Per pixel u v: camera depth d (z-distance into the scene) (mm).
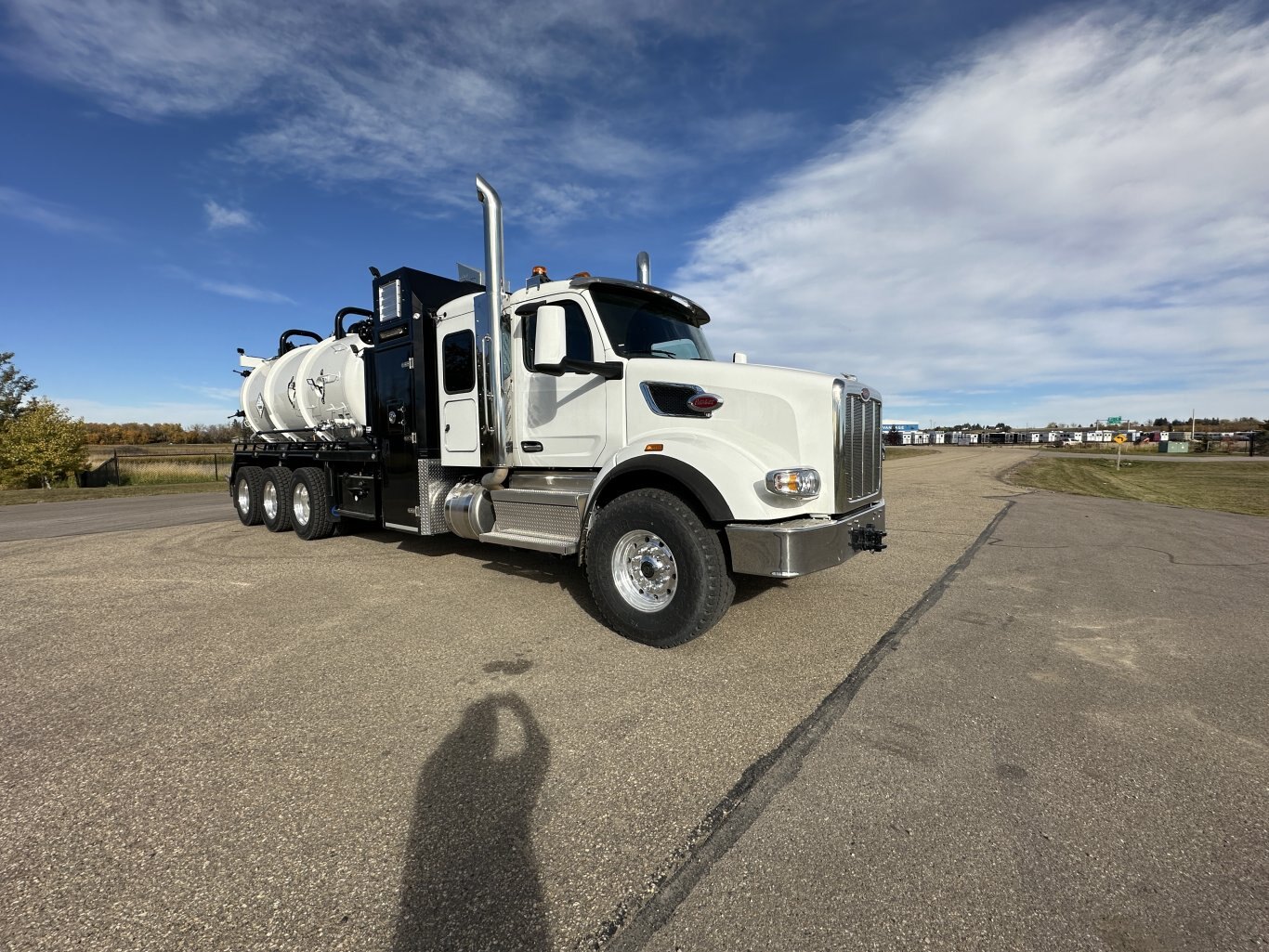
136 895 1803
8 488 22531
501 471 5305
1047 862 1960
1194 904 1784
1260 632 4422
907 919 1715
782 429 4035
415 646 3990
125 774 2471
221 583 5695
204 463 31234
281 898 1792
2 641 4098
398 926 1687
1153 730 2898
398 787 2373
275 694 3242
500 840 2055
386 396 6641
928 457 49219
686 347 5410
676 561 3842
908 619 4664
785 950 1604
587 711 3045
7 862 1951
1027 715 3041
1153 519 10836
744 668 3635
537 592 5379
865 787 2389
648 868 1919
